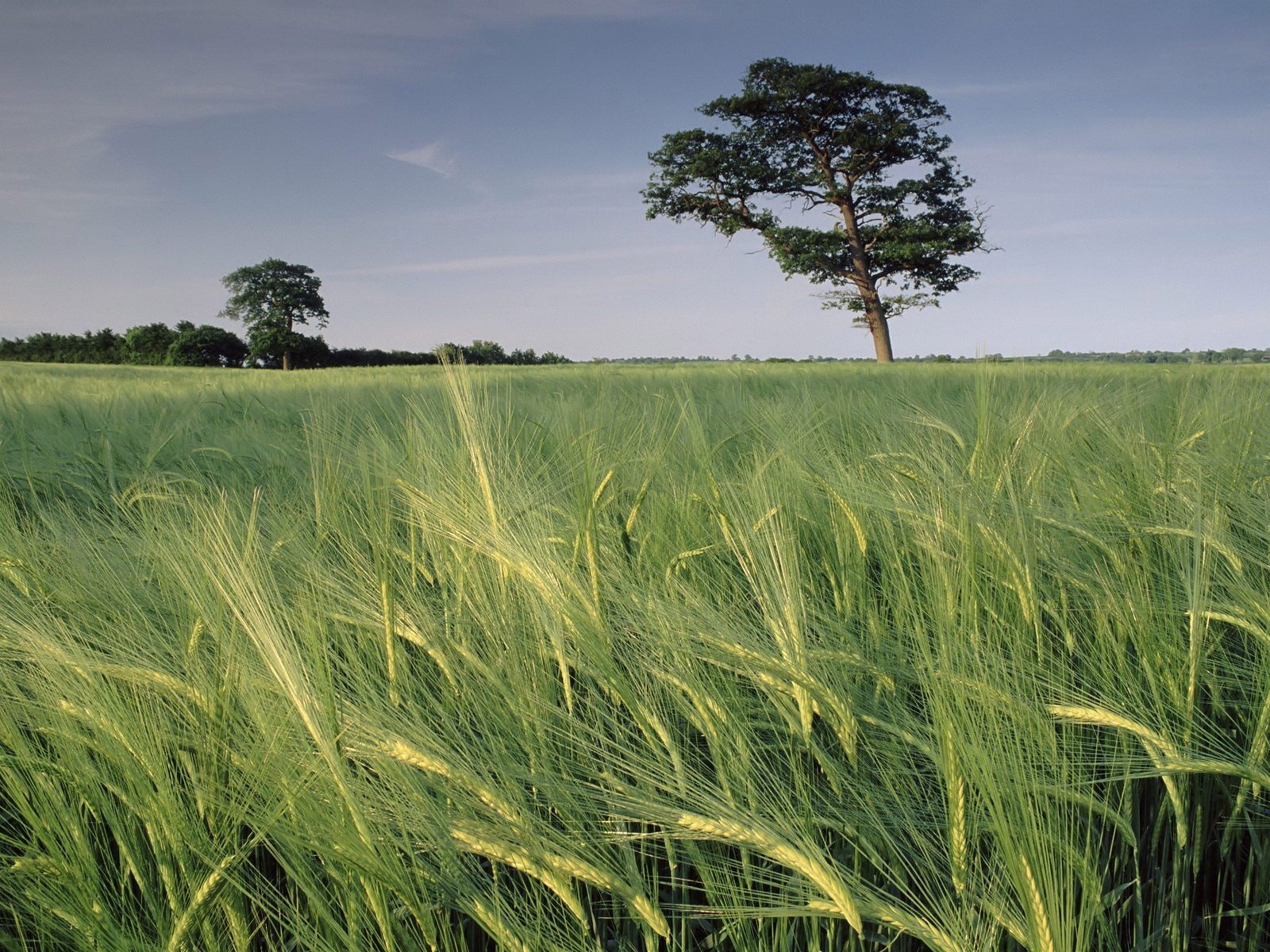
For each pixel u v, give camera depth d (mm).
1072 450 3436
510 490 2062
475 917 1297
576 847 1389
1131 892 1679
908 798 1610
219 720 1394
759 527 1837
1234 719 1991
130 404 7371
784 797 1505
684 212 42250
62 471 4234
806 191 41125
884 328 40812
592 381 9344
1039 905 1190
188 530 1903
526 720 1617
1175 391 5207
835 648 1948
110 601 2076
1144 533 2439
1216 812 1795
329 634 1934
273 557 2289
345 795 1184
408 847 1319
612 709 1808
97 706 1447
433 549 2297
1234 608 1946
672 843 1630
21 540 2457
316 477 2818
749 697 1935
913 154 39188
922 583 2127
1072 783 1477
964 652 1520
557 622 1701
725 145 40750
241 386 11289
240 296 84375
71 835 1450
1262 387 4398
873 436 4027
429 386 7523
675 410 4484
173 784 1417
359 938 1297
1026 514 2338
